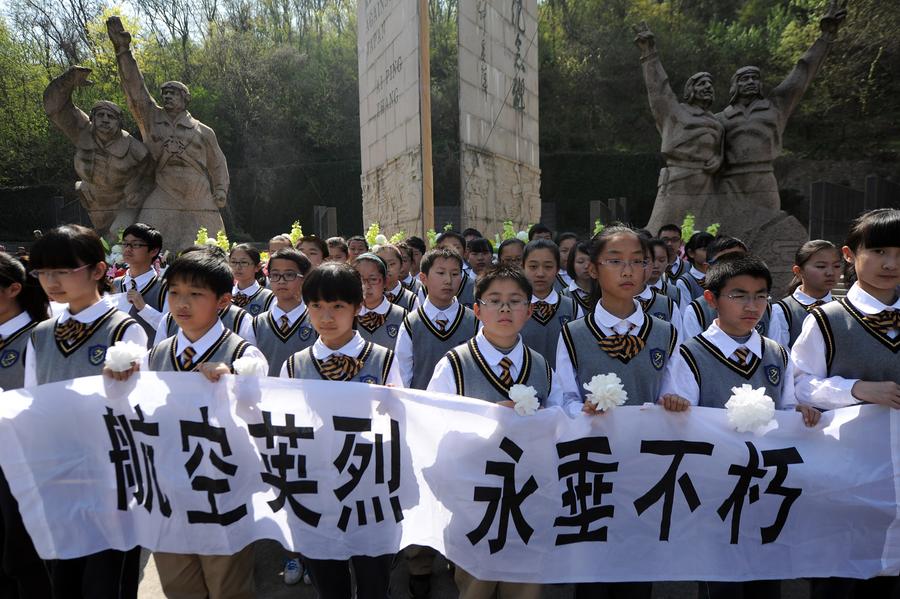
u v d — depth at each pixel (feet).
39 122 92.17
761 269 9.11
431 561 10.88
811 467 8.66
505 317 9.12
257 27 119.85
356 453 8.89
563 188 99.35
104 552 9.02
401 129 33.88
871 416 8.66
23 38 100.78
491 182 36.45
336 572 8.91
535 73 44.04
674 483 8.68
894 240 8.14
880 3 74.23
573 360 9.95
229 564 8.88
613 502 8.70
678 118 36.81
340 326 9.62
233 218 102.58
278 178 103.86
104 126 36.01
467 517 8.66
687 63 95.50
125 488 9.05
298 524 8.90
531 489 8.61
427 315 13.33
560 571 8.63
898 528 8.66
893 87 80.89
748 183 36.78
